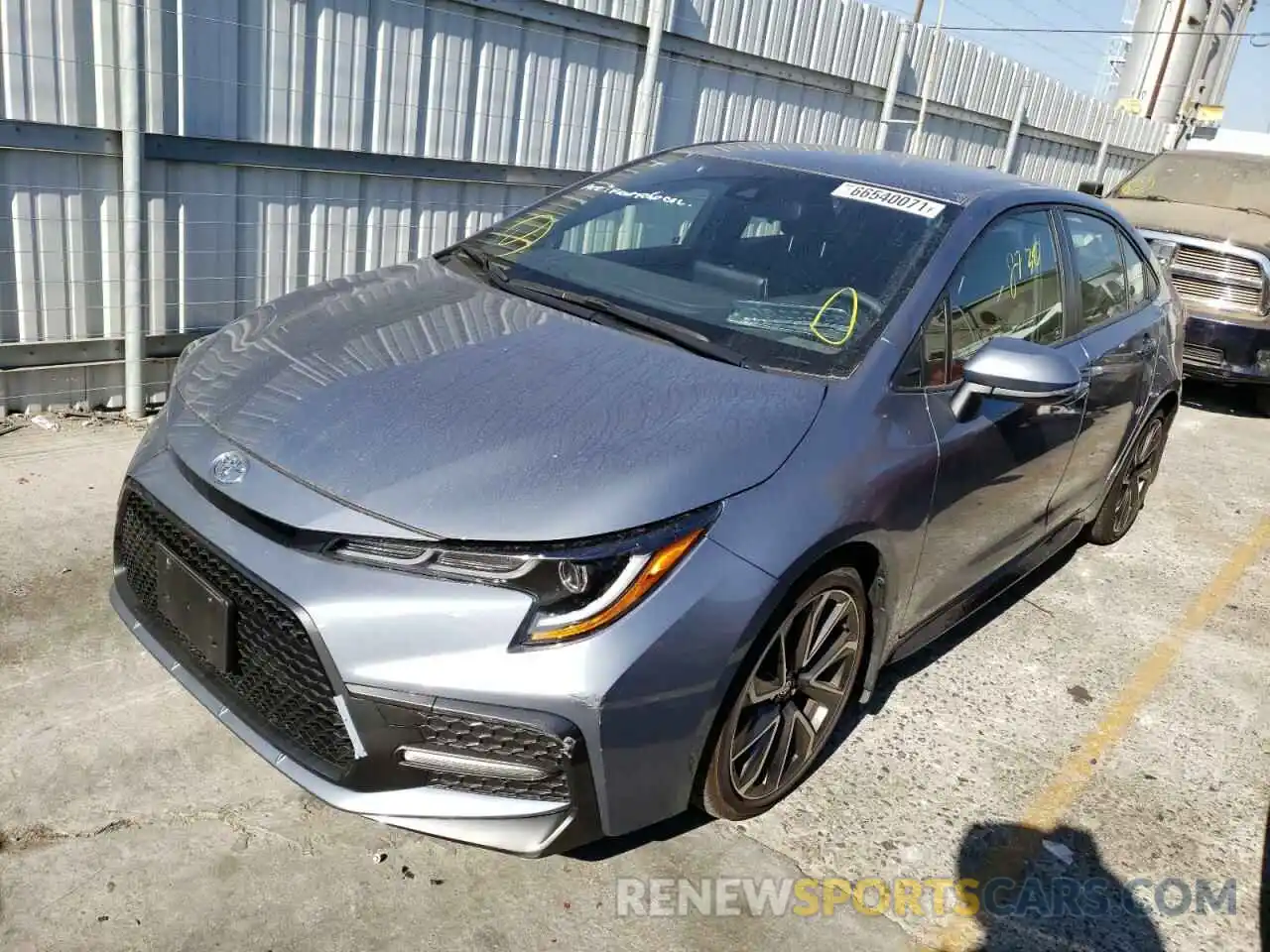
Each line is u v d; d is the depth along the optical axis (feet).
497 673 7.25
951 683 12.39
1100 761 11.34
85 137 14.94
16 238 14.92
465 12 18.80
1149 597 15.62
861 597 9.58
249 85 16.40
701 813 9.55
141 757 9.24
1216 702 12.91
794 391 9.20
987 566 12.32
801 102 27.66
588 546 7.44
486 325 9.89
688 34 23.03
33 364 15.60
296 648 7.50
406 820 7.55
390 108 18.30
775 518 8.20
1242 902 9.51
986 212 11.57
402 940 7.80
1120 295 14.90
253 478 7.92
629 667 7.40
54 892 7.79
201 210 16.52
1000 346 10.05
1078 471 13.79
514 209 21.17
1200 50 73.36
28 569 11.71
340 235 18.48
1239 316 25.20
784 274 10.78
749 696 8.55
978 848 9.70
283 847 8.52
